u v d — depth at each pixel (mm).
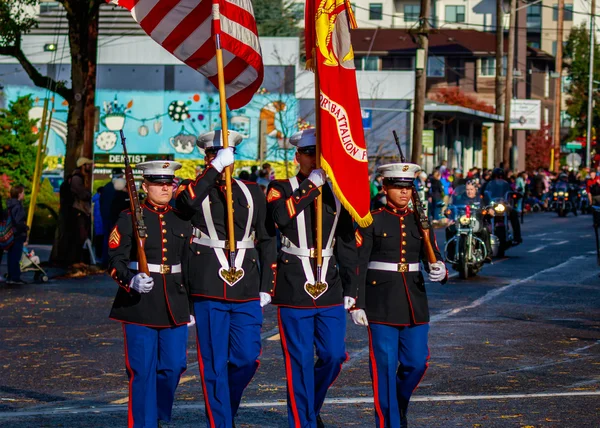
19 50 31266
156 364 10203
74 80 31438
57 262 30766
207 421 10328
